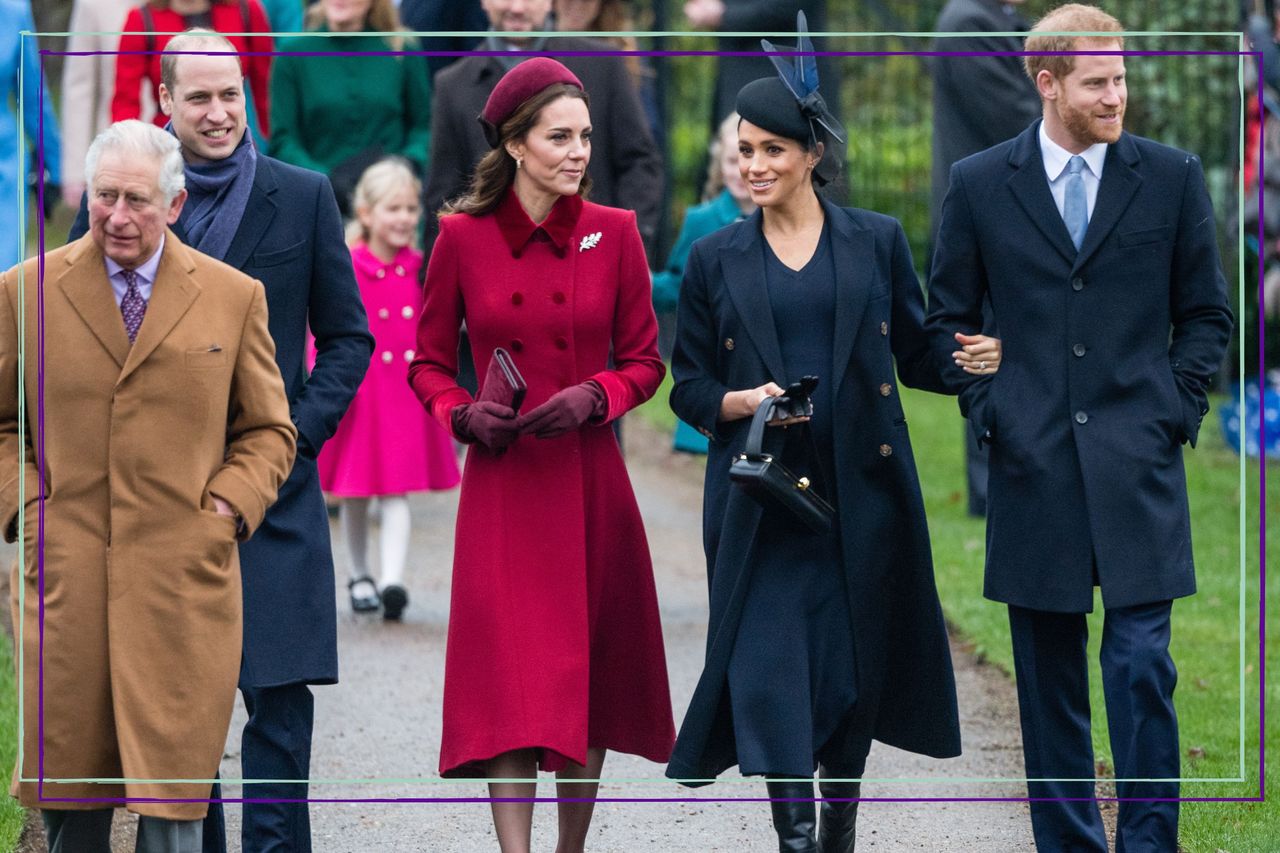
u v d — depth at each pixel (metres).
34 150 35.78
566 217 19.89
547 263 19.86
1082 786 20.17
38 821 22.14
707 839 22.36
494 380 19.27
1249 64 40.44
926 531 20.03
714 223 34.94
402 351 31.36
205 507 17.77
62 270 17.73
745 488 18.92
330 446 31.45
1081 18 19.42
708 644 20.05
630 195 30.92
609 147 30.92
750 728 19.19
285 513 19.78
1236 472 42.00
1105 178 19.75
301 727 19.73
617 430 30.94
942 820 22.84
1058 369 19.77
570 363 19.88
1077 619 20.20
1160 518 19.59
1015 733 26.20
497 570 19.58
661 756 20.12
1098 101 19.33
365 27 35.31
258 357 18.14
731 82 40.00
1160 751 19.52
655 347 20.22
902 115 57.91
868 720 19.92
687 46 55.50
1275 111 40.97
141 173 17.28
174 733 17.52
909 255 20.33
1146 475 19.56
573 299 19.83
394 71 35.31
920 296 20.36
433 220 30.02
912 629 20.08
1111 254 19.69
